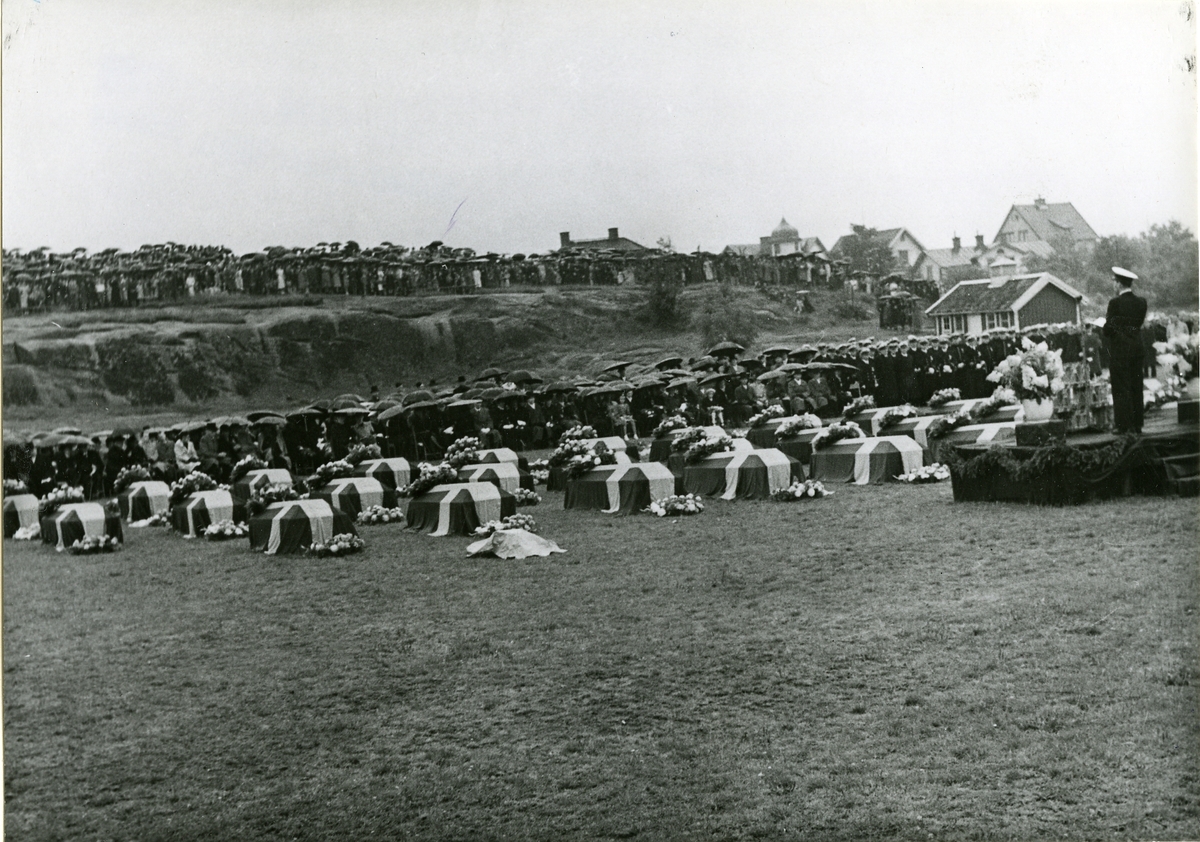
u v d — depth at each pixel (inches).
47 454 1162.0
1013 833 535.5
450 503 1014.4
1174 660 651.5
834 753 592.7
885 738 603.2
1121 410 948.6
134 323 1184.2
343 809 572.1
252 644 756.0
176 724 661.9
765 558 861.8
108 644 768.3
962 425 1124.5
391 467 1188.5
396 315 1231.5
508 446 1273.4
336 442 1219.9
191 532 1076.5
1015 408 1114.7
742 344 1290.6
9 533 1091.9
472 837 546.0
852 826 541.0
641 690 660.7
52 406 1170.0
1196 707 609.6
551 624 758.5
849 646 696.4
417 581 864.3
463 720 643.5
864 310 1285.7
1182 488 893.8
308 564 928.3
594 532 990.4
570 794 573.0
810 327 1300.4
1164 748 585.0
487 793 577.6
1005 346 1229.7
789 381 1289.4
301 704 669.9
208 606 829.8
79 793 607.5
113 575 917.2
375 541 1003.9
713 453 1141.1
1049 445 912.3
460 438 1251.2
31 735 659.4
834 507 1003.3
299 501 986.7
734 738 609.3
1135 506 885.2
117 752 641.0
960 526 887.7
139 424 1189.7
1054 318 1195.9
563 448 1209.4
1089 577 756.0
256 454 1205.7
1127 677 639.8
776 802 558.6
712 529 963.3
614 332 1278.3
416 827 556.7
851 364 1306.6
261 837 556.7
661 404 1286.9
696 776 581.6
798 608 756.6
